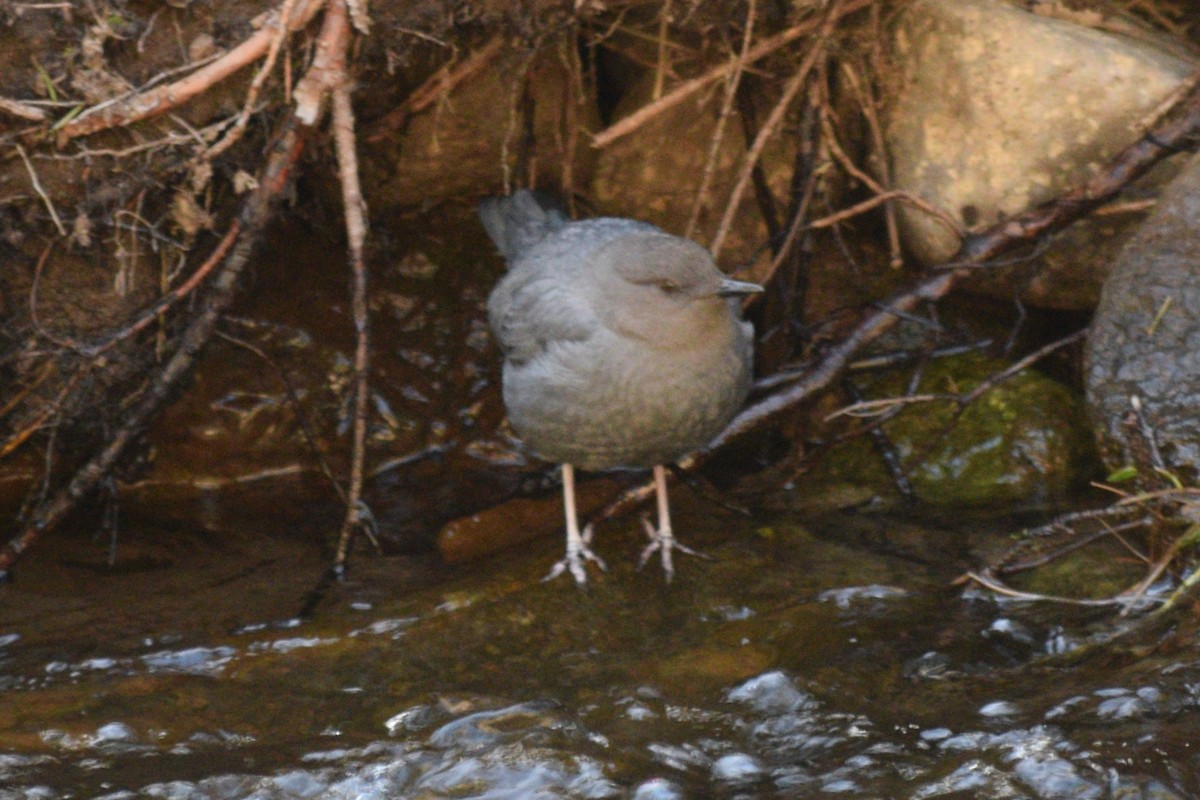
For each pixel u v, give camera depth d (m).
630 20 10.48
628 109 10.87
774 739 7.08
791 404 9.70
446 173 10.77
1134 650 7.42
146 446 10.52
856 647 8.03
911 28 10.29
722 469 10.79
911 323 11.12
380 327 11.14
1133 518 8.62
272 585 9.08
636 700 7.51
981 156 10.13
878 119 10.60
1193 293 8.38
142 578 9.20
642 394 8.28
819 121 10.21
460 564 9.41
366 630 8.35
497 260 11.38
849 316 11.03
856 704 7.34
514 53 9.88
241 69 8.52
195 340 8.95
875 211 11.09
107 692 7.62
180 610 8.70
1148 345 8.40
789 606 8.59
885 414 9.91
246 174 8.66
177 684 7.73
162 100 8.27
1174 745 6.43
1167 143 9.19
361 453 9.11
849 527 9.77
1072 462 10.31
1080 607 8.18
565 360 8.34
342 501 10.57
